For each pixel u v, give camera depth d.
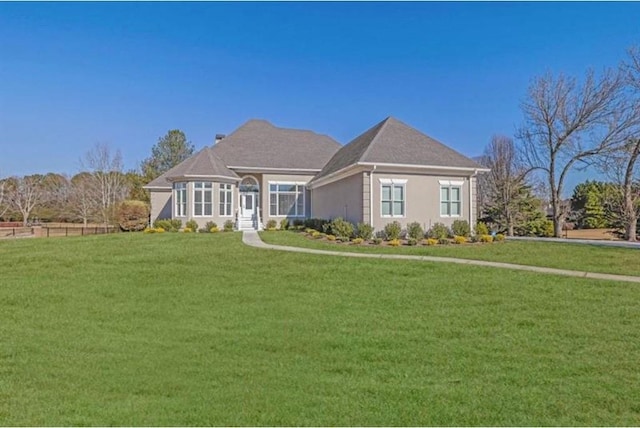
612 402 4.84
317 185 27.30
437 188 20.30
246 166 29.03
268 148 31.53
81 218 45.66
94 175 46.09
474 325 7.87
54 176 50.75
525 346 6.76
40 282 11.59
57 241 19.48
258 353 6.56
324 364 6.10
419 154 20.34
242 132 32.59
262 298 10.00
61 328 7.84
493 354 6.43
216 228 25.38
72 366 5.94
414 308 9.05
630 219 26.84
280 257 14.71
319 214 27.94
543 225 35.56
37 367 5.88
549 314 8.42
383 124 22.88
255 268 13.12
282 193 29.98
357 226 19.27
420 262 13.62
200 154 28.20
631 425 4.33
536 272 12.20
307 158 31.44
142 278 12.01
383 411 4.58
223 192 27.11
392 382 5.43
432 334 7.41
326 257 14.63
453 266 13.02
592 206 42.06
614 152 27.44
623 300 9.30
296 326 7.93
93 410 4.54
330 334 7.46
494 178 38.06
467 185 20.72
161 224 25.59
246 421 4.32
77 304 9.55
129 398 4.89
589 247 17.45
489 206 37.28
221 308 9.21
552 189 30.52
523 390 5.16
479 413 4.55
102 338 7.27
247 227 29.44
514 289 10.37
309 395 5.00
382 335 7.38
